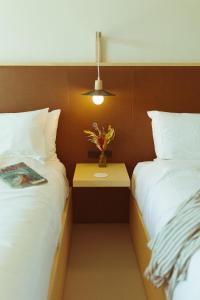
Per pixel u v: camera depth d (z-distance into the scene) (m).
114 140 2.36
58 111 2.25
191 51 2.28
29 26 2.22
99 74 2.23
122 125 2.33
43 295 1.04
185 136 2.06
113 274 1.85
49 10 2.19
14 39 2.24
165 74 2.25
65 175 2.15
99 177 2.04
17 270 0.87
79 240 2.26
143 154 2.39
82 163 2.39
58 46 2.26
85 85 2.25
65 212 1.91
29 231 1.09
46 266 1.13
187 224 1.13
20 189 1.51
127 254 2.07
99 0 2.18
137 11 2.21
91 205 2.50
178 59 2.29
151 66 2.24
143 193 1.82
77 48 2.26
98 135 2.28
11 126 2.04
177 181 1.62
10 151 1.99
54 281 1.28
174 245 1.11
